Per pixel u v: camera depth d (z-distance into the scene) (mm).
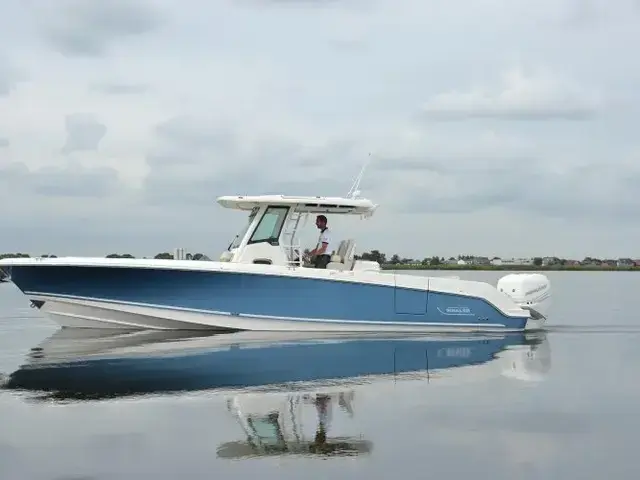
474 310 16781
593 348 14133
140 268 15164
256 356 12523
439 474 6258
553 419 8070
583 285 51188
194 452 6844
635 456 6742
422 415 8227
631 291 39844
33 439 7266
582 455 6766
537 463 6543
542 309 17438
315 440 7230
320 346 13938
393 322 16266
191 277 15312
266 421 7941
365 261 16984
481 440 7246
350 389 9672
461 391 9570
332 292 15867
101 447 7008
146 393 9344
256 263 16344
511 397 9211
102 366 11391
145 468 6406
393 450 6914
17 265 15281
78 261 15203
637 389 9758
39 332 16516
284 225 16609
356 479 6121
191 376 10539
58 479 6141
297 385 9914
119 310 15562
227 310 15516
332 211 17172
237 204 16672
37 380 10211
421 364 11852
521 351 13625
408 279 16359
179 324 15805
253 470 6355
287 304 15672
